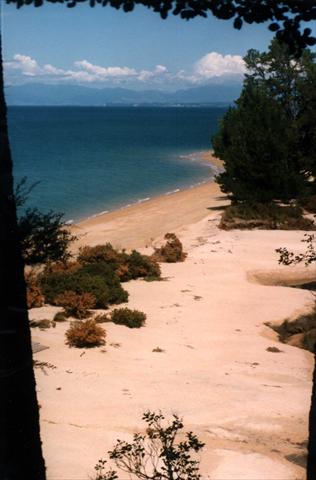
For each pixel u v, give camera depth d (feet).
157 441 37.22
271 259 100.89
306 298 80.43
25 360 15.61
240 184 144.77
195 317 72.13
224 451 37.29
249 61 165.89
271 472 34.55
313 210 141.38
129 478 31.83
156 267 91.25
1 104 14.80
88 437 38.24
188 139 460.96
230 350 61.41
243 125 146.00
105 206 171.94
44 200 176.35
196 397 47.06
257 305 77.77
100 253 89.81
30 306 71.26
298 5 13.50
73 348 57.93
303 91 146.51
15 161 282.15
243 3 13.46
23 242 17.79
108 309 73.67
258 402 46.52
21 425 15.71
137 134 524.93
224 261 99.91
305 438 39.91
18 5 12.71
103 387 47.98
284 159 142.51
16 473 15.72
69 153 329.11
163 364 55.62
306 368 57.57
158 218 152.05
